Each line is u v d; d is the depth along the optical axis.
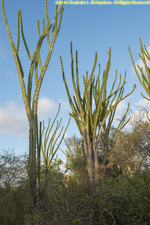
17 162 4.25
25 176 4.20
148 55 5.70
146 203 2.91
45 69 5.07
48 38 5.14
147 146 5.64
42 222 2.80
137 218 2.93
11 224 3.21
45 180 4.21
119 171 5.73
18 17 5.03
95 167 5.67
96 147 5.89
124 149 5.73
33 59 5.18
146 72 5.65
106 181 4.06
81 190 3.20
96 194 3.02
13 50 5.05
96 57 5.75
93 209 2.89
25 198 3.69
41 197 3.75
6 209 3.41
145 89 5.67
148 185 3.12
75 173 5.90
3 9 5.12
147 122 5.90
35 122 4.81
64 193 3.16
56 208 2.87
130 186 3.32
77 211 2.85
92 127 5.86
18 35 5.02
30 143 4.60
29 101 4.93
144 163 5.49
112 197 3.18
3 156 4.21
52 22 5.56
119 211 3.09
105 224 2.78
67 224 2.71
